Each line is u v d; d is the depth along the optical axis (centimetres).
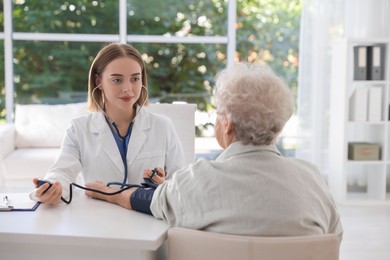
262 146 139
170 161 217
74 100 542
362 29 506
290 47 547
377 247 351
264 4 544
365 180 517
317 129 511
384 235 378
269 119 135
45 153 433
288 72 549
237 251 125
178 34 545
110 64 195
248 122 135
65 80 539
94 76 205
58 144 468
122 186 185
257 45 549
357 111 462
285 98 138
